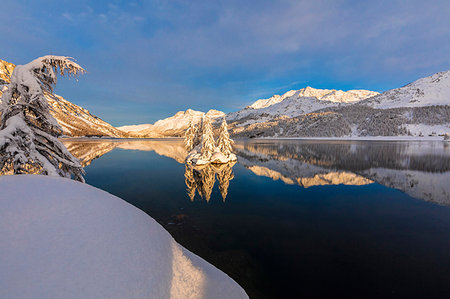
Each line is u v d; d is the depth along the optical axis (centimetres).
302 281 804
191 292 427
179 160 4566
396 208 1703
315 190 2273
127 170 3353
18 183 390
